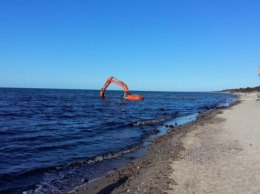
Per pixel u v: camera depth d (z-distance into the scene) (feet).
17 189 29.68
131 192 27.09
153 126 84.33
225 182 28.45
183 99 321.32
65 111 130.41
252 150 41.32
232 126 67.56
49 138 59.16
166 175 30.99
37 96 295.07
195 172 31.94
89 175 35.04
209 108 171.12
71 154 45.85
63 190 29.78
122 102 203.21
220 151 41.37
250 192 25.77
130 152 48.16
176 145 48.19
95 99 252.42
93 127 78.89
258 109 123.03
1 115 103.09
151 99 293.02
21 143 52.85
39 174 34.94
